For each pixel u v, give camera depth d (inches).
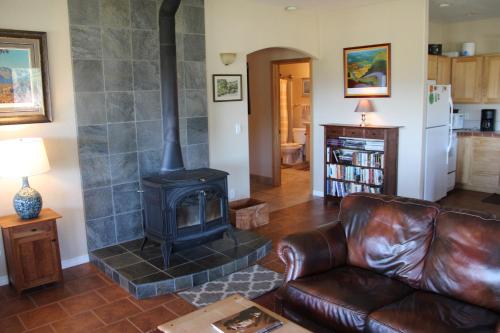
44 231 137.0
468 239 95.9
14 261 132.6
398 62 210.4
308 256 107.3
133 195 169.3
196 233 149.9
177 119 162.6
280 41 221.1
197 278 140.1
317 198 250.5
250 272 150.0
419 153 209.3
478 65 255.4
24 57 138.7
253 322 81.9
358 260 114.3
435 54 246.2
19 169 128.0
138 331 114.5
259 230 194.4
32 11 139.7
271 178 284.4
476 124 272.1
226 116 202.5
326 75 241.8
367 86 223.6
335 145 229.3
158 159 174.2
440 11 236.2
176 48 175.0
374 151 213.5
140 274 139.4
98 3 152.7
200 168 180.4
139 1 162.4
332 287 99.8
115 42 158.1
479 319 84.4
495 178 250.1
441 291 97.0
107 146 160.4
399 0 205.5
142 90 166.7
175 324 82.9
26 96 140.5
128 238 170.2
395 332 82.4
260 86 280.8
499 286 88.4
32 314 124.5
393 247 108.4
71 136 152.2
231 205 204.7
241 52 204.2
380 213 114.0
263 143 286.2
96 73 154.7
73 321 120.2
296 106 366.6
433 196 226.7
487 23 261.6
